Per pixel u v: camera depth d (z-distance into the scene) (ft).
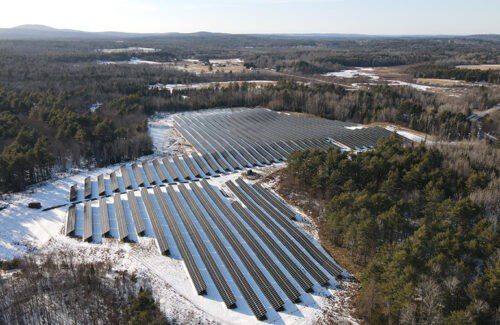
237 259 184.65
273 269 174.81
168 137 398.42
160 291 160.45
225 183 271.28
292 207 232.94
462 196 213.05
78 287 157.69
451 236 157.07
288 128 401.08
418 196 206.69
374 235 168.55
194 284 165.07
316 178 234.99
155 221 219.00
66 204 245.86
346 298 156.66
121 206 237.66
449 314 124.47
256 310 149.07
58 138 319.27
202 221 219.20
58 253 188.75
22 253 191.93
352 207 187.42
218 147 351.25
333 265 176.24
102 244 198.39
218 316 147.64
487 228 162.40
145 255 187.32
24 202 246.68
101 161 321.73
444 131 357.00
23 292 152.05
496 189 203.51
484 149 269.44
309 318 146.20
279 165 301.84
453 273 135.74
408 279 131.34
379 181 230.07
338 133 365.81
